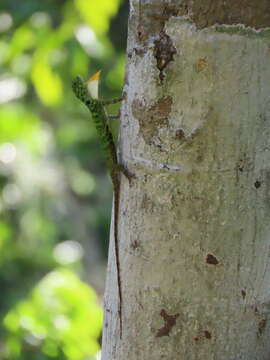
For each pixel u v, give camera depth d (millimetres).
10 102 15211
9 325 8898
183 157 5070
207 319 5238
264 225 5184
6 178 16828
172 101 5055
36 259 17203
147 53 5105
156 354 5383
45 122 18469
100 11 11250
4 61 13141
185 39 4953
